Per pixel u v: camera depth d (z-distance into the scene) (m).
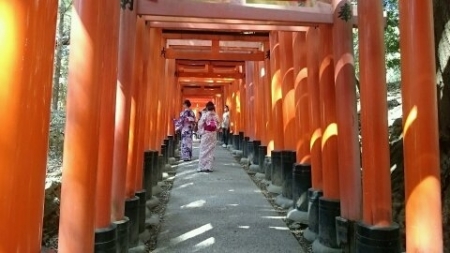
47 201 4.62
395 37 7.27
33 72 1.40
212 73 14.44
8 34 1.31
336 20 4.32
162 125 9.62
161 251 4.39
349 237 4.02
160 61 8.51
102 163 3.34
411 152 2.83
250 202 6.84
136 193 4.79
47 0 1.48
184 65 14.77
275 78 7.93
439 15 4.30
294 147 6.85
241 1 4.38
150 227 5.27
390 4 7.06
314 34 5.17
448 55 4.21
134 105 4.55
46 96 1.51
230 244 4.60
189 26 5.57
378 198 3.49
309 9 4.43
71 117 2.64
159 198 7.12
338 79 4.26
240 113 15.53
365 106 3.58
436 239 2.76
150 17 4.79
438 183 2.79
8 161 1.32
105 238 3.24
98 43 2.70
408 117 2.87
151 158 6.53
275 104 7.89
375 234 3.40
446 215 4.22
